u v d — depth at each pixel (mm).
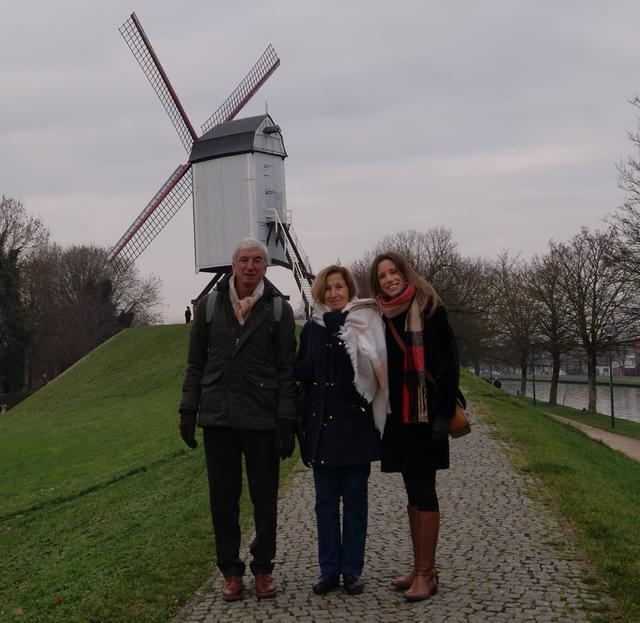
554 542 7383
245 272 6137
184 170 43062
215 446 6145
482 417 18516
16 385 67500
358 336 5902
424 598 5809
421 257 68000
